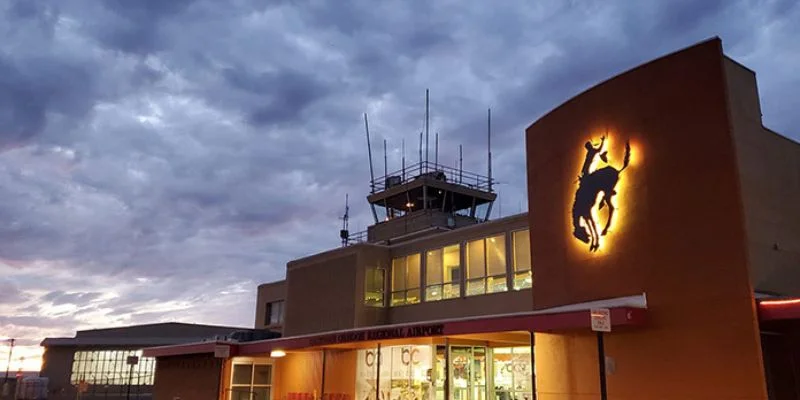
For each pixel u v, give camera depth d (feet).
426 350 73.72
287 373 94.22
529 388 68.03
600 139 56.24
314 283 104.22
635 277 50.96
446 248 90.38
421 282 92.79
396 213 139.33
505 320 52.90
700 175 48.16
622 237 52.75
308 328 102.73
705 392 44.96
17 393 168.04
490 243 84.07
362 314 94.58
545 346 58.75
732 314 44.65
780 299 42.91
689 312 46.93
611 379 50.83
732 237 45.68
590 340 53.52
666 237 49.37
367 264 96.94
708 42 49.44
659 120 51.47
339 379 85.56
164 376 104.42
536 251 63.62
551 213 61.82
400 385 76.33
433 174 133.90
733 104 48.37
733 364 43.98
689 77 50.14
